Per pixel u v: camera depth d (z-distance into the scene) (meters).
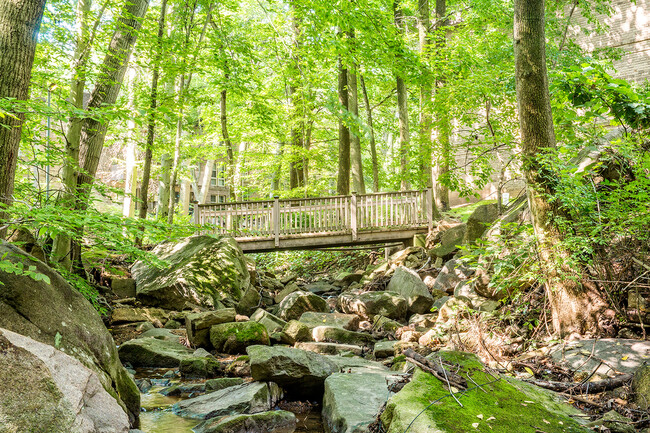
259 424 3.92
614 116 5.43
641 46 19.38
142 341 6.51
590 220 5.16
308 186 17.25
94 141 8.52
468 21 14.55
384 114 21.75
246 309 9.73
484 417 2.88
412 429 2.74
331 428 3.86
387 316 8.36
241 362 5.82
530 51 5.55
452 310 6.65
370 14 8.59
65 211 3.57
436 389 3.23
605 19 20.03
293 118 16.64
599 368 4.15
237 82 11.48
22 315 2.92
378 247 13.08
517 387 3.56
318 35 9.27
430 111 11.52
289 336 6.85
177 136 14.30
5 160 4.66
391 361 5.64
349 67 10.52
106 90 8.32
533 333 5.54
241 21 18.25
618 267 5.29
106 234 3.55
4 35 4.62
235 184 17.39
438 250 11.02
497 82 9.56
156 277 9.87
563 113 6.12
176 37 12.18
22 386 2.25
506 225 5.85
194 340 6.87
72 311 3.37
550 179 5.21
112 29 8.71
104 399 2.85
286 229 12.15
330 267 14.95
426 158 12.08
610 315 5.01
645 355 4.12
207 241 10.54
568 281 5.21
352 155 14.59
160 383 5.42
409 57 9.48
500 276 5.93
